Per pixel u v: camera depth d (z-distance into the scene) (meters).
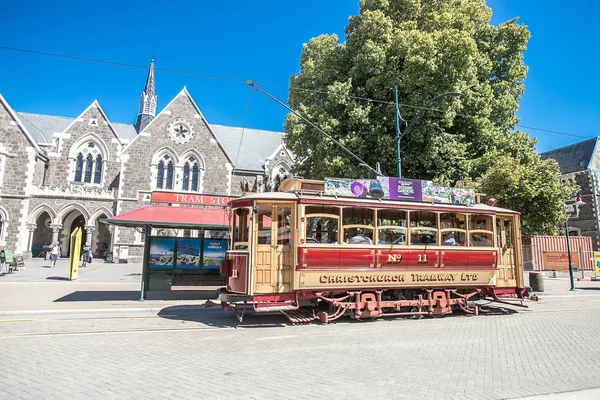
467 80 22.31
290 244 11.05
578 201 21.11
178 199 15.59
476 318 12.25
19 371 6.27
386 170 22.58
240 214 11.50
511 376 6.23
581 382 5.97
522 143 24.62
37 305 12.86
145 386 5.60
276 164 43.72
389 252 11.70
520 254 13.91
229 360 7.07
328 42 25.44
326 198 11.30
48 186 36.78
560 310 14.04
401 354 7.58
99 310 12.32
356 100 22.59
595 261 26.80
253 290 10.52
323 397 5.20
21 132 36.47
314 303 11.87
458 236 13.64
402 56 21.19
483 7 27.16
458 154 22.28
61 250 41.31
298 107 24.73
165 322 11.06
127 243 36.62
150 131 39.44
